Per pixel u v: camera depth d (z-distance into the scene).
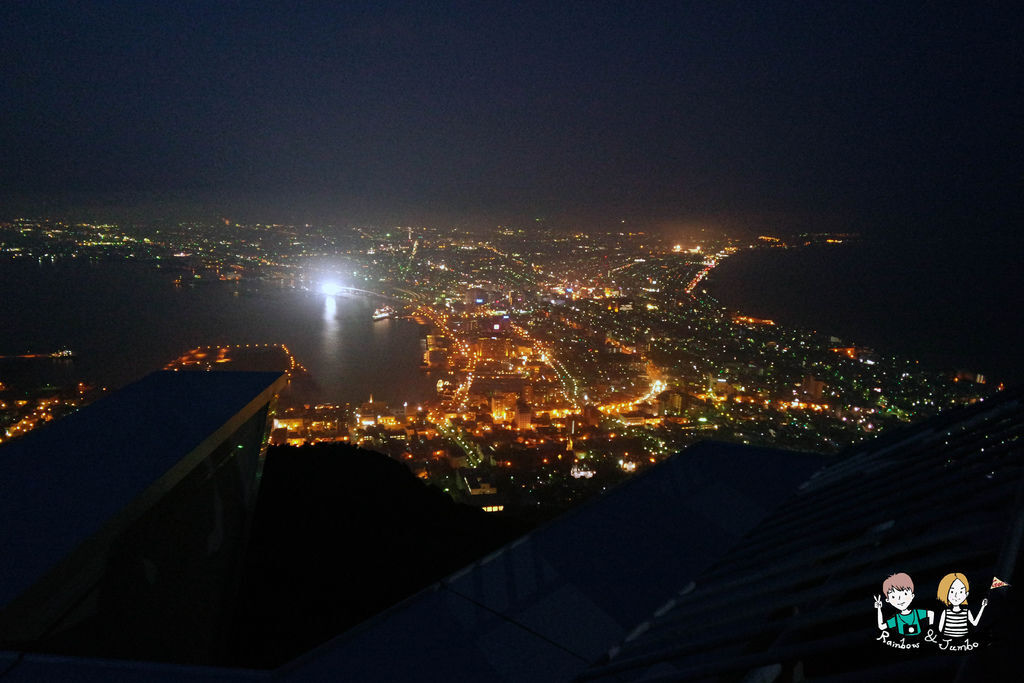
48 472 2.03
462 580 2.12
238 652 2.68
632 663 1.33
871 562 1.21
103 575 1.78
